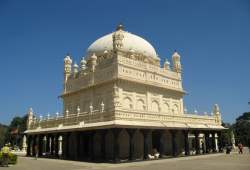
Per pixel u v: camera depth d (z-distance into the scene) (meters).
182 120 39.16
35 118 49.06
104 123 30.80
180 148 44.31
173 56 50.25
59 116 42.06
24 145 63.81
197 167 23.73
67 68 50.44
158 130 35.53
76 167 25.62
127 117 31.22
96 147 38.72
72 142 42.03
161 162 29.39
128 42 47.88
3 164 27.61
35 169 24.28
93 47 51.09
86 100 44.03
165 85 45.66
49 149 49.97
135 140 37.47
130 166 25.78
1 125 99.81
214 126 45.25
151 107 42.59
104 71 41.16
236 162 28.56
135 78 40.81
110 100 39.16
